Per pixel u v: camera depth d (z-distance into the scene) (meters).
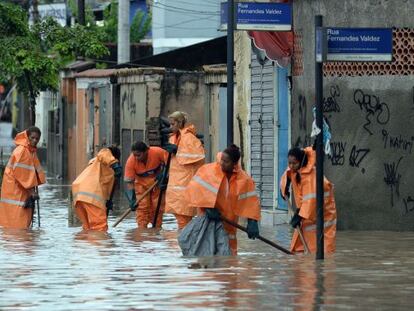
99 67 73.50
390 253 28.02
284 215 38.88
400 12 34.16
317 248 26.34
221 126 48.62
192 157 35.53
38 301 20.38
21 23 59.28
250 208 27.19
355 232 34.03
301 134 37.31
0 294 21.22
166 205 35.81
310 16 36.44
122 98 59.94
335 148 35.12
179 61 61.62
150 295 20.94
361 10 34.81
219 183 27.00
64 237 33.44
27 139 37.12
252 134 41.66
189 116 55.22
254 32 38.19
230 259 26.70
